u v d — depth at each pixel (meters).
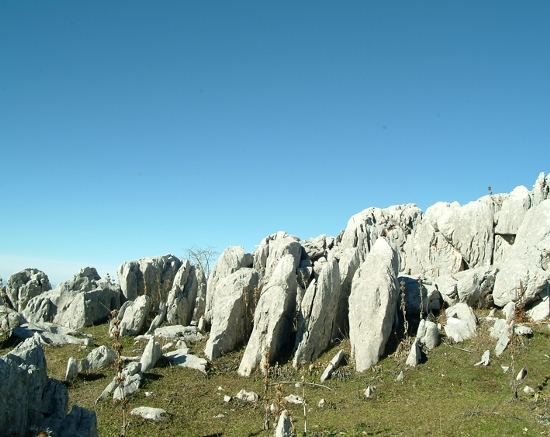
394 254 42.59
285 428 23.17
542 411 26.45
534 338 37.09
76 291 57.78
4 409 19.41
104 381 36.62
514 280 42.38
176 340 47.19
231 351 43.28
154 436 27.12
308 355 39.84
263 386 36.19
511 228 50.56
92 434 20.56
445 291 45.12
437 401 30.72
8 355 21.02
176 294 55.12
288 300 42.00
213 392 34.81
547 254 44.47
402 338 40.50
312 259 57.56
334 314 42.25
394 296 40.16
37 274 63.81
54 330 50.19
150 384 35.25
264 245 61.03
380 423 27.58
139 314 52.38
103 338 50.28
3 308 56.34
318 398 33.47
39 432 19.69
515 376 32.47
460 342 38.69
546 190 51.00
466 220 52.91
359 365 37.84
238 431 28.00
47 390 21.70
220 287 45.69
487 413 26.58
